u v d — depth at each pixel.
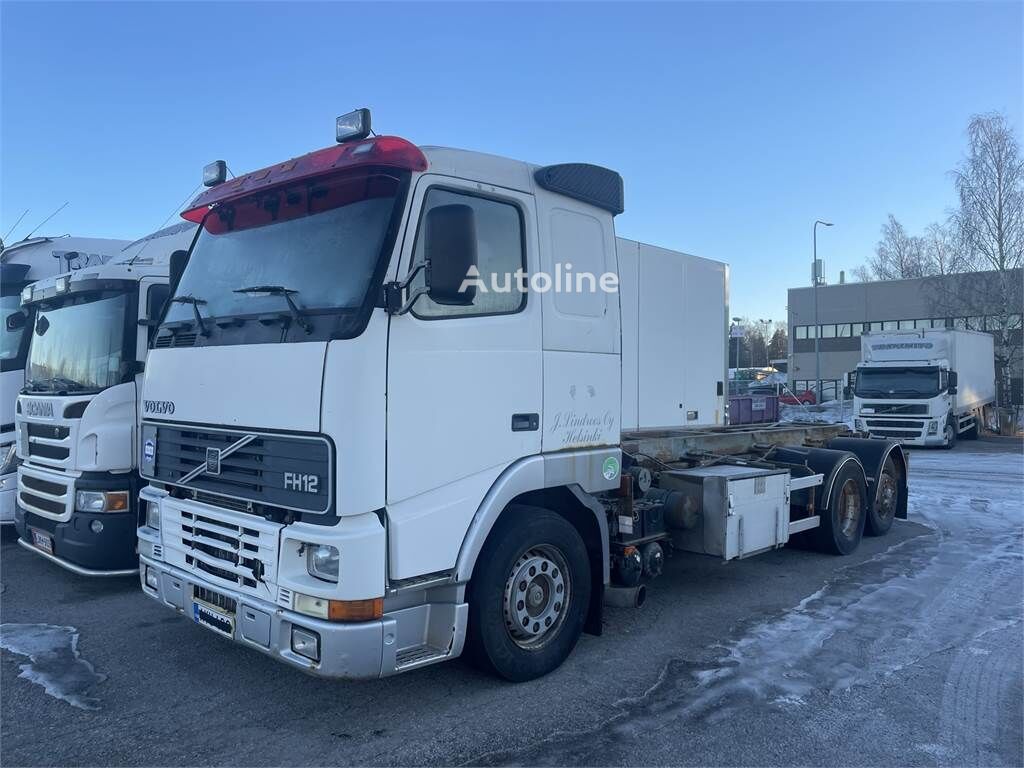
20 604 6.15
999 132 33.25
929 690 4.62
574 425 4.83
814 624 5.86
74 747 3.81
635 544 5.62
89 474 6.29
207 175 5.07
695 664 5.01
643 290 6.91
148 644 5.24
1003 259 32.50
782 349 95.88
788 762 3.75
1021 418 30.16
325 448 3.68
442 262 3.79
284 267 4.25
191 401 4.48
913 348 22.45
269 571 3.89
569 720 4.16
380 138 3.97
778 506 6.88
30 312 7.95
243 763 3.67
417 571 3.91
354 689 4.52
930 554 8.30
